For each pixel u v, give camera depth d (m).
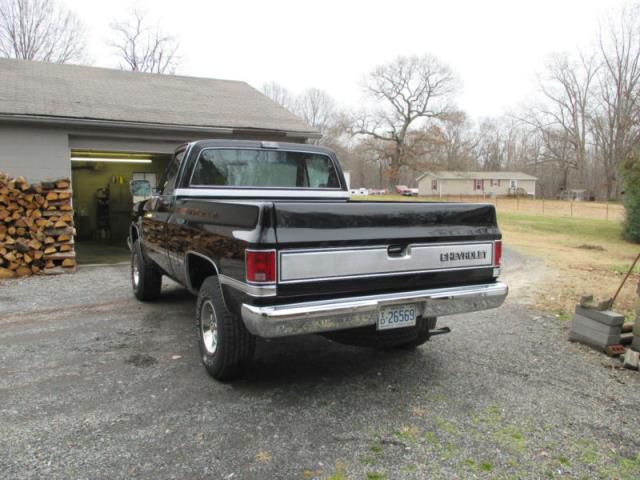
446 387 3.60
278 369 3.93
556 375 3.87
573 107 52.19
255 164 4.80
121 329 5.01
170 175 4.96
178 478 2.44
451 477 2.49
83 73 13.08
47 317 5.50
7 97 9.30
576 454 2.73
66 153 8.91
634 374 3.91
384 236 3.23
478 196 59.66
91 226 14.87
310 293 3.01
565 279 8.23
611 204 41.72
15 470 2.48
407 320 3.31
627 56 42.81
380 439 2.85
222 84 14.89
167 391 3.46
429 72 51.94
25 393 3.41
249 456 2.64
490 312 5.84
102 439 2.79
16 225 8.09
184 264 4.14
